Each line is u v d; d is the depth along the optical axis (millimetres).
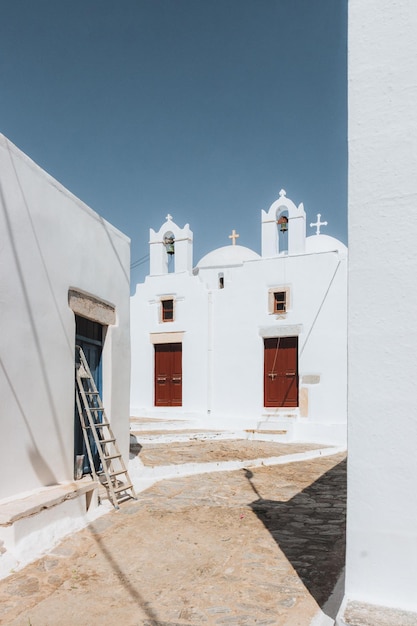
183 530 6070
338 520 6547
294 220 15797
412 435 3080
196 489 8227
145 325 17219
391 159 3250
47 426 6410
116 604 4168
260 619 3889
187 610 4055
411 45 3258
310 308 14906
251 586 4504
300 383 14766
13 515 5043
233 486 8516
